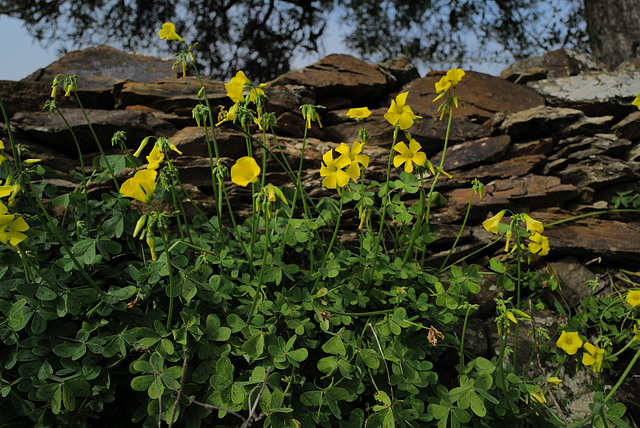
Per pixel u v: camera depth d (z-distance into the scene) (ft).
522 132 13.09
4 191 5.65
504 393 7.47
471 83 14.49
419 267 9.30
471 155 12.59
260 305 7.68
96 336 6.91
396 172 12.06
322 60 14.57
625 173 12.05
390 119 7.98
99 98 12.56
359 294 8.41
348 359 7.43
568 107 14.16
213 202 10.82
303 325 7.68
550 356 9.76
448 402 7.25
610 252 10.98
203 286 7.35
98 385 6.68
